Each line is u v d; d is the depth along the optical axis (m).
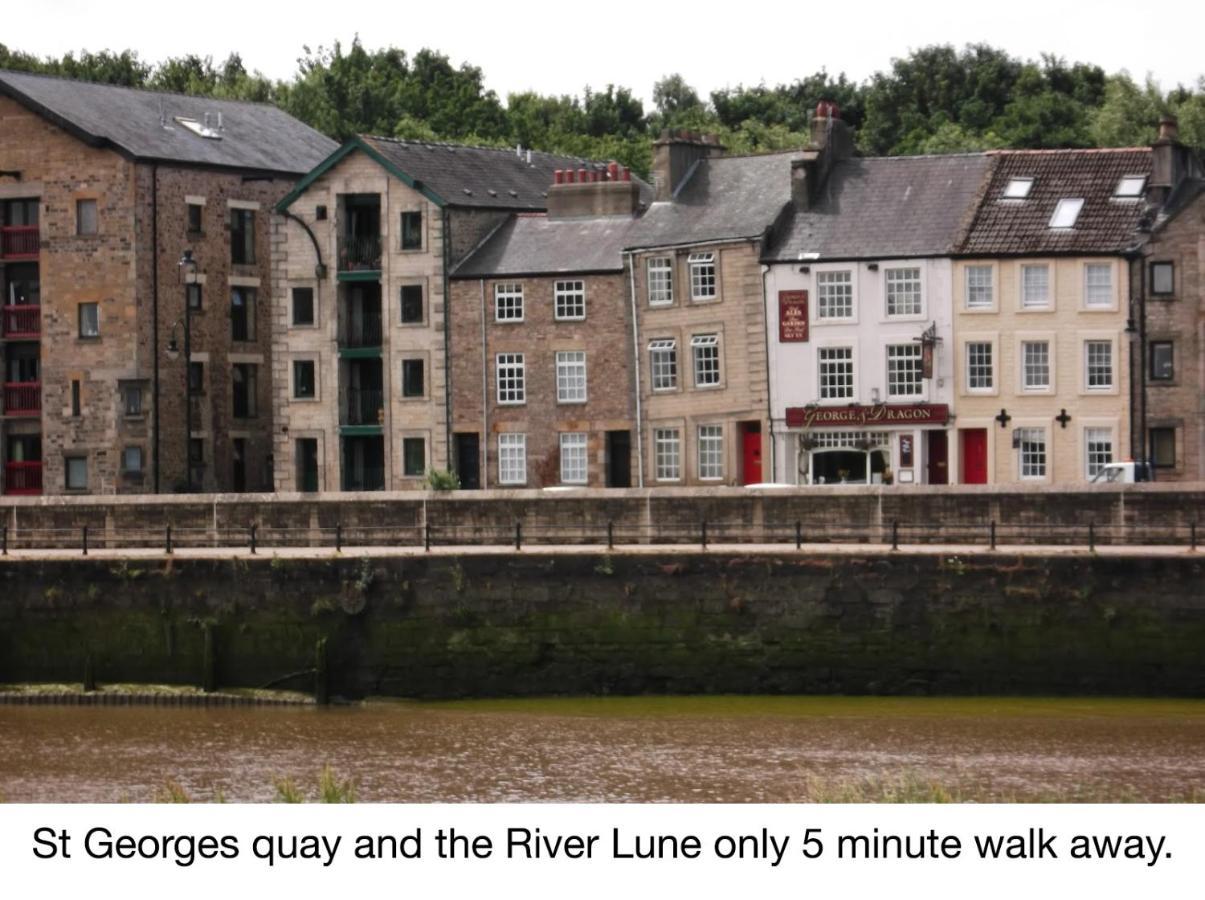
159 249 98.38
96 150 98.00
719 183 93.19
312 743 64.31
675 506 71.44
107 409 98.19
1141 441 85.00
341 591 70.75
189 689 71.88
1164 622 65.75
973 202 88.38
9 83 99.19
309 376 96.75
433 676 70.38
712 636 68.75
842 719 64.94
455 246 94.31
